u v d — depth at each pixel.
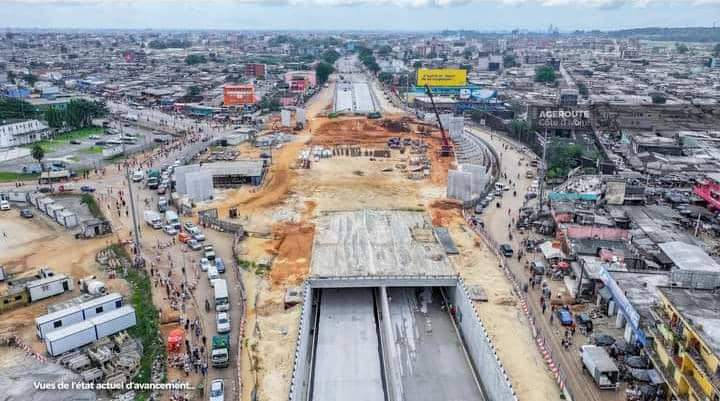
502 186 152.50
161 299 89.56
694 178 146.75
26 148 197.38
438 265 92.25
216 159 179.25
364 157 187.25
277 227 122.88
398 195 146.50
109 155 188.12
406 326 82.25
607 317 82.75
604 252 94.88
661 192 137.25
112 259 105.19
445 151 189.62
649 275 82.75
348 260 94.25
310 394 66.69
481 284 94.62
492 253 108.12
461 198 142.62
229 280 97.25
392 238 106.06
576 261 96.62
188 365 70.94
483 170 147.00
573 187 137.50
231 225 120.56
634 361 68.69
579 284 88.62
